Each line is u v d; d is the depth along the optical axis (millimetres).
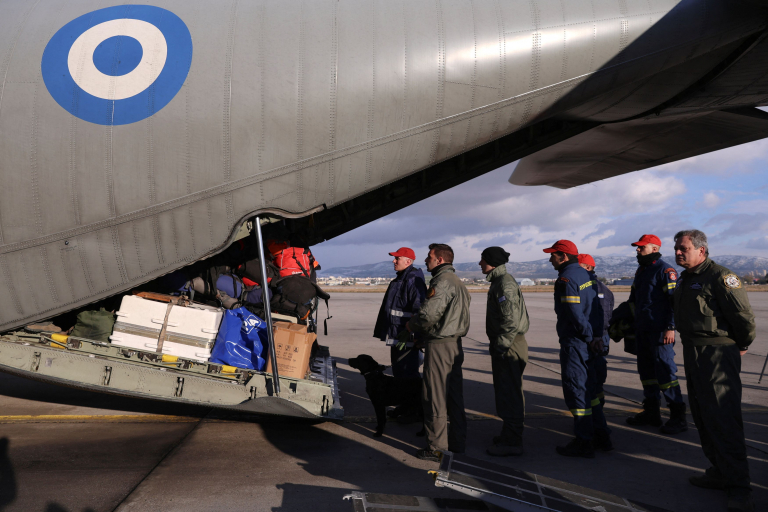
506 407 3641
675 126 5008
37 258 3705
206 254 3770
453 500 2684
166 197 3662
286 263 4684
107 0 4070
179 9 3920
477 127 3947
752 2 3824
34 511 2596
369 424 4418
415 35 3818
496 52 3852
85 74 3697
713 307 2809
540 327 13594
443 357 3377
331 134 3717
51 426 4145
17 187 3648
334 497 2846
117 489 2904
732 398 2740
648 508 2475
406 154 3873
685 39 3967
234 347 3992
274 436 3996
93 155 3639
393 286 4367
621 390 5953
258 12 3871
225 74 3668
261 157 3680
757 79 4227
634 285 4480
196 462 3377
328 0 3939
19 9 4109
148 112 3631
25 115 3664
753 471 3326
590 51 3945
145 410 4672
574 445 3648
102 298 3807
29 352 3738
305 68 3693
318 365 4965
